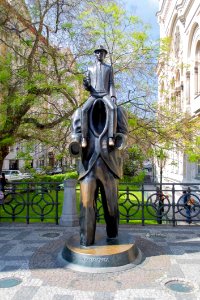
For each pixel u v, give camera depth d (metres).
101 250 4.83
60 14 12.03
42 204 9.78
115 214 5.38
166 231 7.38
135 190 8.47
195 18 18.34
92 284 4.18
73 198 8.09
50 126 11.56
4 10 12.03
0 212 9.16
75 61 11.27
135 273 4.53
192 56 19.53
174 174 24.91
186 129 11.44
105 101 5.19
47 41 11.63
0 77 9.88
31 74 10.53
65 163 13.00
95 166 5.09
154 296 3.85
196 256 5.38
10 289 4.06
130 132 11.12
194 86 18.92
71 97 10.63
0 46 12.78
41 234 7.01
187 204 8.38
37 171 12.34
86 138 5.10
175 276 4.46
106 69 5.41
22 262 5.05
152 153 11.70
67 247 5.07
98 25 10.70
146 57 10.92
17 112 10.86
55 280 4.32
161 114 11.59
